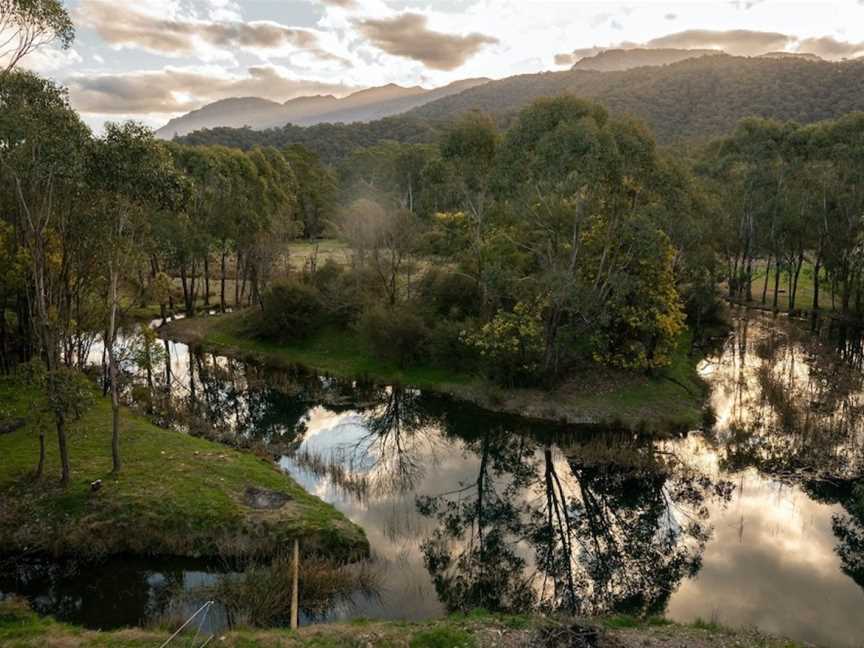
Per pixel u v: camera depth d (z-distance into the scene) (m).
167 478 24.09
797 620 17.36
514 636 15.17
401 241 50.16
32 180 20.64
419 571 20.36
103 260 25.23
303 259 80.88
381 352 45.69
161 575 19.64
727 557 21.17
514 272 39.09
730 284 75.44
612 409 34.88
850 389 37.38
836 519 23.70
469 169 43.75
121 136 21.27
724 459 29.09
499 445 32.91
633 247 33.66
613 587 19.70
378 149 132.75
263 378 44.31
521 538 23.45
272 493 24.00
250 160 76.12
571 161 30.31
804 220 61.81
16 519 21.09
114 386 23.95
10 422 28.91
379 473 29.28
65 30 20.06
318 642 14.62
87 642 14.46
